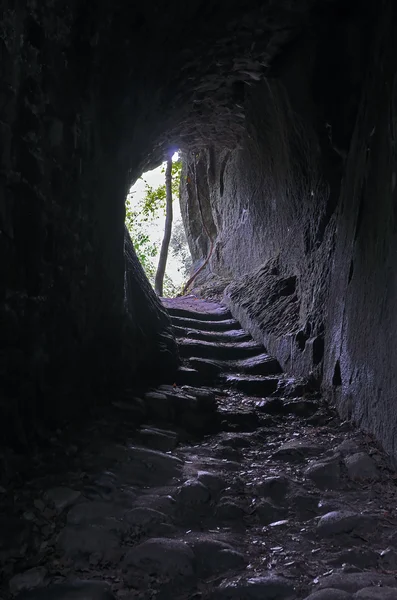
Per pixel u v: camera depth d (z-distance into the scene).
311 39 5.38
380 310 4.27
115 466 3.77
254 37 5.49
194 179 11.48
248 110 7.13
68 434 3.97
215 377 6.09
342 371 5.12
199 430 4.96
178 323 7.63
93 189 4.40
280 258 7.66
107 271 4.80
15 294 3.25
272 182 7.69
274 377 6.15
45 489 3.25
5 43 2.89
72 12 3.54
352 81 5.34
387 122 4.23
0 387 3.18
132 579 2.66
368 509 3.41
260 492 3.68
